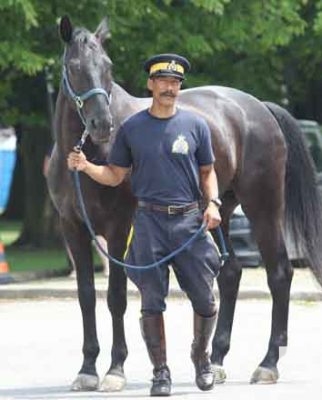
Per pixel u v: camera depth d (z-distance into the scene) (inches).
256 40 1092.5
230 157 550.6
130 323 756.0
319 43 1162.6
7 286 929.5
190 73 1123.9
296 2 1080.2
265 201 561.9
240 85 1160.8
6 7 959.0
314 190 574.2
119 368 522.6
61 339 684.7
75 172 513.3
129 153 489.1
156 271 479.2
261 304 849.5
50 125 1185.4
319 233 572.1
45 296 904.3
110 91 508.1
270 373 537.0
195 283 480.7
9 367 591.2
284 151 569.6
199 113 547.5
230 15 1069.8
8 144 2322.8
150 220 480.7
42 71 1077.8
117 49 1066.7
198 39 1051.9
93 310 527.8
